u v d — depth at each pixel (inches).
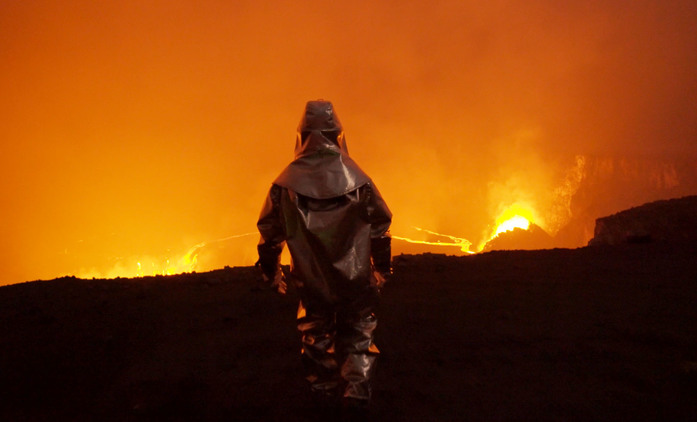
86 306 218.5
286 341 175.8
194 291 242.2
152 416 132.6
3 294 243.4
